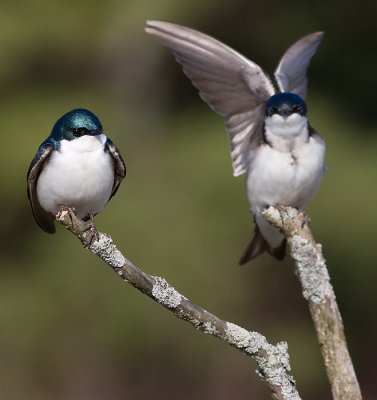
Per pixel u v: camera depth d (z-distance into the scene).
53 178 6.45
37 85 15.95
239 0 16.20
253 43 16.39
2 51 15.88
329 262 14.69
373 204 14.55
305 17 16.50
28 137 15.07
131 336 14.73
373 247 14.57
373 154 15.12
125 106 15.88
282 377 4.89
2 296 15.12
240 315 14.73
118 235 14.61
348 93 16.38
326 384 15.05
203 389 14.66
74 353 15.00
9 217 15.27
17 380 14.99
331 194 14.52
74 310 14.94
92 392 14.85
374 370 15.20
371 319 15.12
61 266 15.02
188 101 16.12
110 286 14.85
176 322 14.67
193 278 14.54
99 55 16.09
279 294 14.99
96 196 6.53
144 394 14.81
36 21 16.05
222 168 14.88
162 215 14.73
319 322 4.86
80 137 6.44
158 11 15.61
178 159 15.17
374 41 16.55
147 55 15.91
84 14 16.08
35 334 15.05
